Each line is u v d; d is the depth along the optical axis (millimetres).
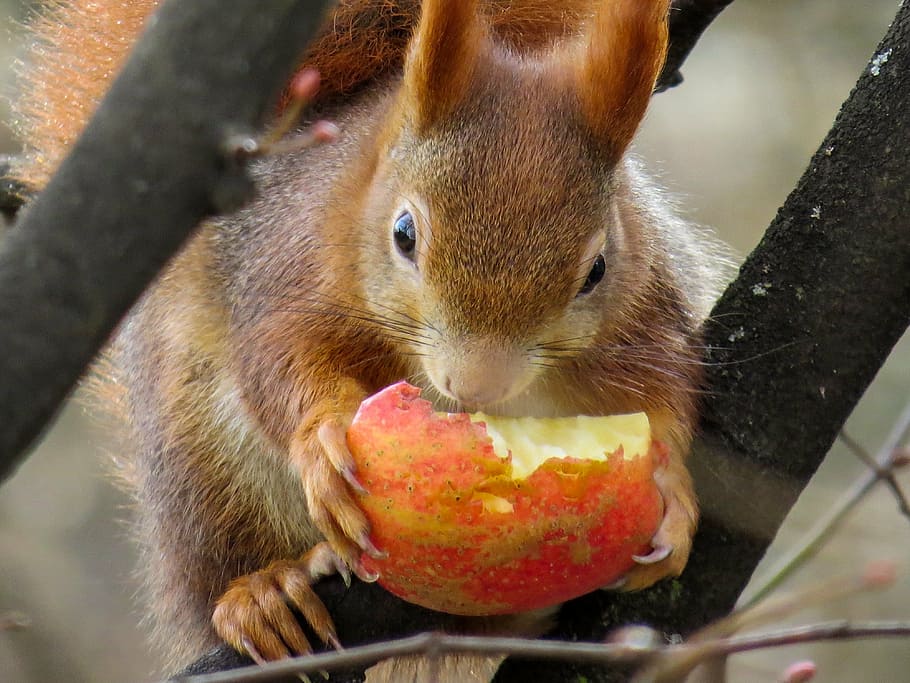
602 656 1436
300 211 1529
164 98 1395
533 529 1458
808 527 1683
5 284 1396
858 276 1491
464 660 1568
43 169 1590
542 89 1495
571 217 1482
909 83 1491
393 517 1461
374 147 1520
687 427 1502
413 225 1490
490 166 1483
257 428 1534
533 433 1466
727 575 1492
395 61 1568
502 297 1478
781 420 1493
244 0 1396
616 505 1463
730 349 1501
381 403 1468
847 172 1494
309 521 1557
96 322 1397
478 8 1547
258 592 1512
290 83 1556
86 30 1587
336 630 1502
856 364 1491
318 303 1519
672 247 1555
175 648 1587
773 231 1502
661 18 1492
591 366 1515
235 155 1396
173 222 1396
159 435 1570
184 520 1567
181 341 1561
